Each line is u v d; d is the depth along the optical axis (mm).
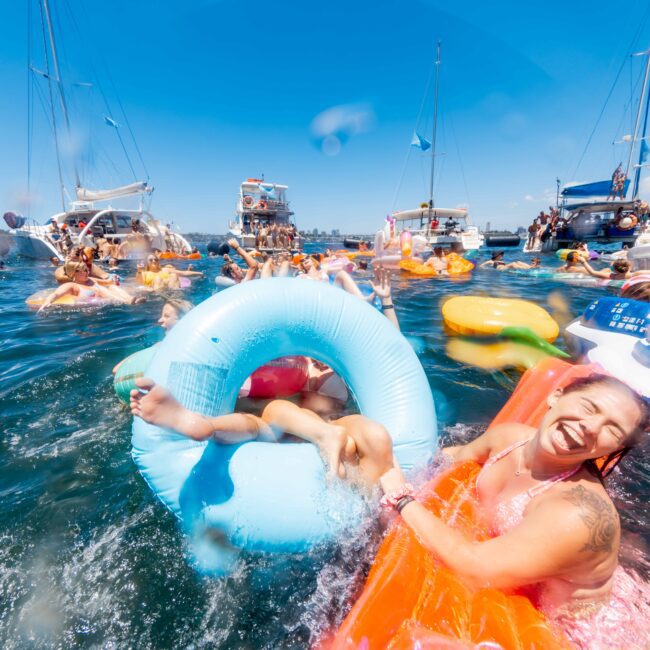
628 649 1458
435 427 2604
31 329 5930
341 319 2650
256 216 29250
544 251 25125
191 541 2035
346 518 2006
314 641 1616
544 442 1638
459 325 5504
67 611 1714
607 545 1411
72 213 22328
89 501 2346
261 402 3291
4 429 3084
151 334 5637
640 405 1475
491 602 1472
